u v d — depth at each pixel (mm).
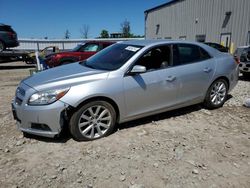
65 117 3756
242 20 20000
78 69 4449
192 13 26188
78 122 3875
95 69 4348
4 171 3225
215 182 3055
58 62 10125
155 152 3701
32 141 4004
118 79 4094
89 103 3889
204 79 5168
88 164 3383
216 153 3715
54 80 3918
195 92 5117
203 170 3287
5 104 6117
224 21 21906
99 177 3115
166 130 4457
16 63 20047
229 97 6680
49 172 3207
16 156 3578
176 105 4887
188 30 27062
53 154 3625
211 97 5496
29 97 3762
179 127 4609
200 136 4262
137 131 4395
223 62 5523
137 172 3221
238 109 5699
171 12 30109
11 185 2955
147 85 4359
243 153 3734
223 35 22125
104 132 4133
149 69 4453
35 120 3730
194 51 5125
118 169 3279
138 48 4520
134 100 4285
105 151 3709
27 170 3248
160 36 33094
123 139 4090
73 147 3814
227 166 3396
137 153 3666
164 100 4660
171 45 4789
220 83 5566
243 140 4160
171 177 3127
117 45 5160
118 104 4133
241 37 20188
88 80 3930
